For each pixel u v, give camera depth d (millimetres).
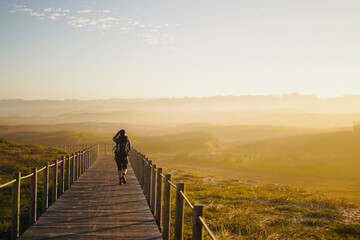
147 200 10695
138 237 6457
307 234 8867
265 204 13383
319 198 14586
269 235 8281
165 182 7203
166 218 7102
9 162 19484
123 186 13016
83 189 12195
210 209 11406
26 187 13422
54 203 9602
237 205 12508
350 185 23594
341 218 11188
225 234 8016
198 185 17953
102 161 27078
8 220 8711
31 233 6625
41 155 24406
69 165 12648
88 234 6602
